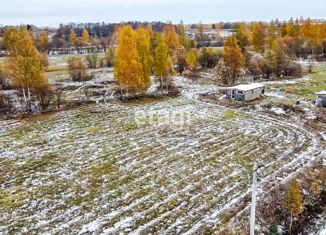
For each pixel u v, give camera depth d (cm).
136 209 1756
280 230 1591
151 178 2100
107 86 5128
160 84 4856
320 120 3228
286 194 1783
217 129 3064
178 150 2558
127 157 2436
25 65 3541
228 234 1503
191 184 2012
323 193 1897
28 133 2997
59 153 2528
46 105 3759
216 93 4553
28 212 1739
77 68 5781
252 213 1383
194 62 6372
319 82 5119
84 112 3691
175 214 1705
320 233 1587
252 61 5816
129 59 4097
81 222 1647
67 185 2025
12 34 3491
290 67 5766
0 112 3594
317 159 2338
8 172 2209
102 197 1881
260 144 2670
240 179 2064
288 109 3603
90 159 2408
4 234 1554
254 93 4144
